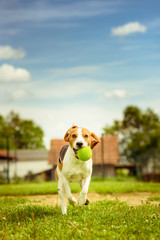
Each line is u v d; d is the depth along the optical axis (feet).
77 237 5.80
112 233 5.85
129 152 34.81
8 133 87.86
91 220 6.88
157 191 13.56
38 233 6.25
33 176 42.14
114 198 11.37
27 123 89.97
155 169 29.89
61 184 7.93
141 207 7.90
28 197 12.87
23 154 56.44
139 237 5.59
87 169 7.54
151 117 68.80
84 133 7.31
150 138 57.26
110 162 40.32
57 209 8.45
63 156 7.74
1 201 10.93
